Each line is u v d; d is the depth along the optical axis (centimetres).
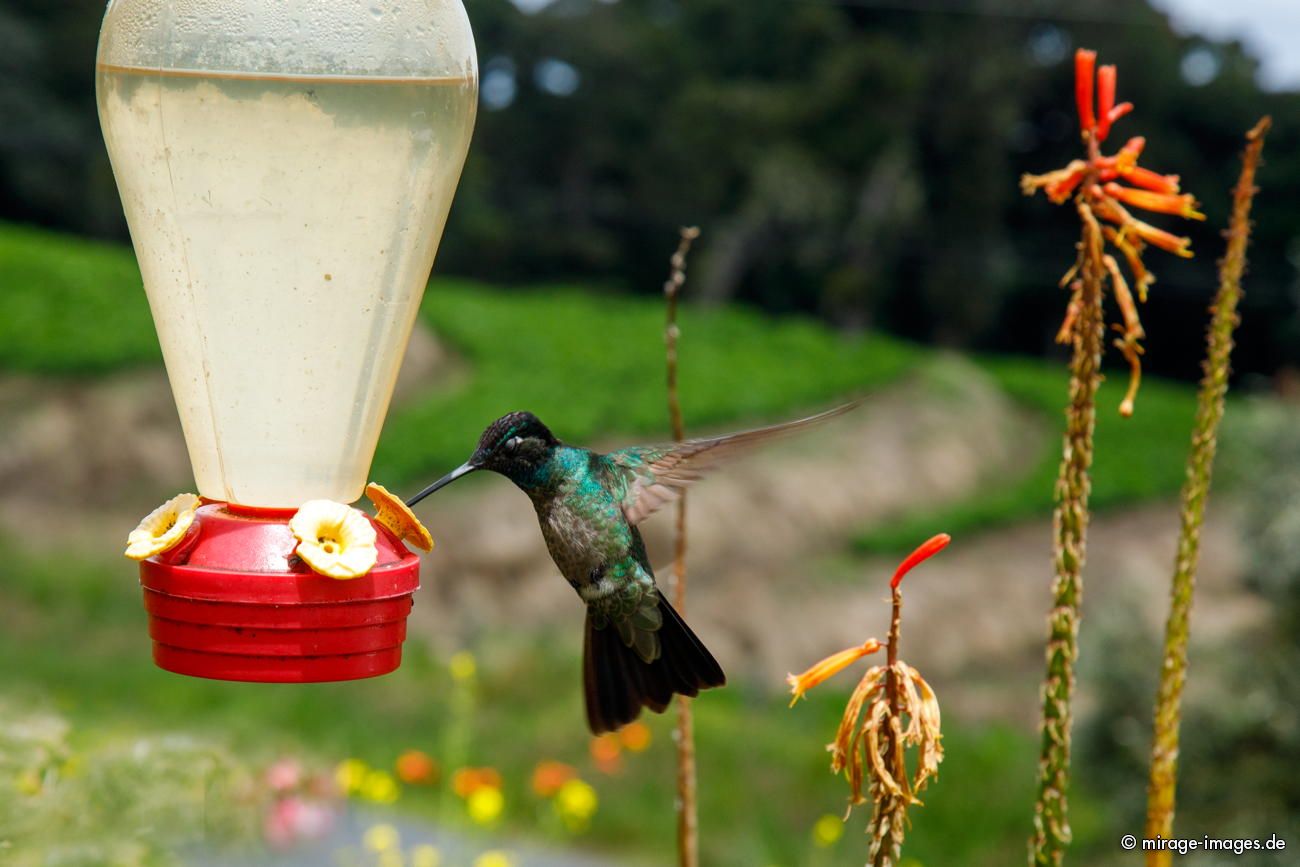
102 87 315
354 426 324
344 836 758
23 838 360
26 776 368
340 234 312
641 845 1068
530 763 1258
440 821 857
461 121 328
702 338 3425
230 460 318
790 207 4128
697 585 2272
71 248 2975
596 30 4353
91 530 2162
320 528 304
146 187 309
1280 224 4356
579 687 1595
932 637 2264
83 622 1672
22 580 1778
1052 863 301
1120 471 3098
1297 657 1045
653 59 4397
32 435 2300
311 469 320
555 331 3203
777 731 1506
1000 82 4344
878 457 2839
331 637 304
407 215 319
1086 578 2547
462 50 328
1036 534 2692
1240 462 1112
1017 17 4506
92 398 2400
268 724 1241
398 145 313
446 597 2138
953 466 2961
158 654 310
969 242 4378
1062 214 4616
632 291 4359
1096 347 298
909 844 1185
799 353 3406
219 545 305
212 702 1303
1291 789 1021
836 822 918
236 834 539
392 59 310
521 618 2144
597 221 4325
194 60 301
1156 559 2672
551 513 367
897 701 244
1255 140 298
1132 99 4522
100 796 377
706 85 4291
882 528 2608
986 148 4350
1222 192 4462
